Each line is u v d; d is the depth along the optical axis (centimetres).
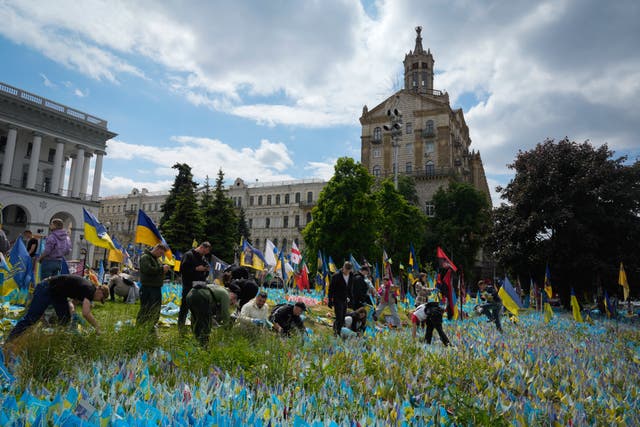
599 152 2933
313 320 1177
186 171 4759
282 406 378
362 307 1104
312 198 7031
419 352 712
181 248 3938
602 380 616
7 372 388
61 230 941
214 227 4475
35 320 572
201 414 349
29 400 320
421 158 6022
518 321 1609
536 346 920
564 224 2833
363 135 6575
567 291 3050
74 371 430
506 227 3194
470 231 5003
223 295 700
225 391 413
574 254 2814
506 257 3138
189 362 511
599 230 2889
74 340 493
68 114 4875
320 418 385
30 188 4512
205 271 802
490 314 1296
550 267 2938
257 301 850
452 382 545
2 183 4309
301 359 567
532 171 3055
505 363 682
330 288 974
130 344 535
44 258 919
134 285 1208
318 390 465
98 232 1039
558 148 3059
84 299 582
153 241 934
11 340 505
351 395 448
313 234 3809
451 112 6238
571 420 438
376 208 3791
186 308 777
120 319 644
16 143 4722
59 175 4812
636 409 511
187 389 400
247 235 6328
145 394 376
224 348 560
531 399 514
